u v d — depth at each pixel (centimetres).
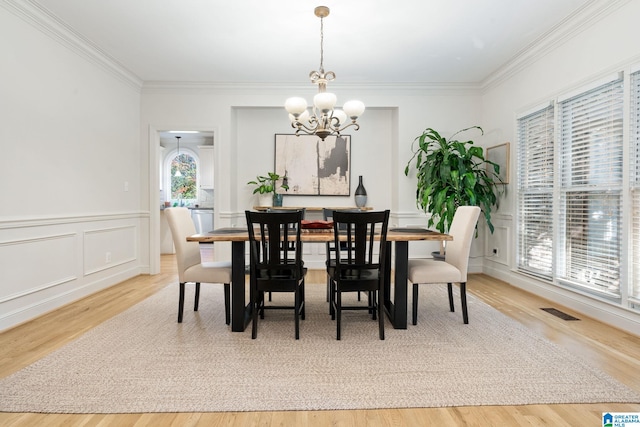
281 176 510
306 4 277
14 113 263
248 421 149
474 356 211
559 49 323
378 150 513
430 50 362
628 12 250
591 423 147
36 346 225
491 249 452
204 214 788
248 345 228
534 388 174
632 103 249
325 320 280
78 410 155
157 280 425
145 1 272
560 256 325
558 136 325
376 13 290
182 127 464
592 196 288
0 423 146
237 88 464
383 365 200
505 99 415
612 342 232
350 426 146
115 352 216
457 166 409
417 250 484
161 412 155
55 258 305
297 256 239
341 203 516
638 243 246
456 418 151
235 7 281
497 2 274
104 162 381
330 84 461
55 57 306
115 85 403
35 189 283
